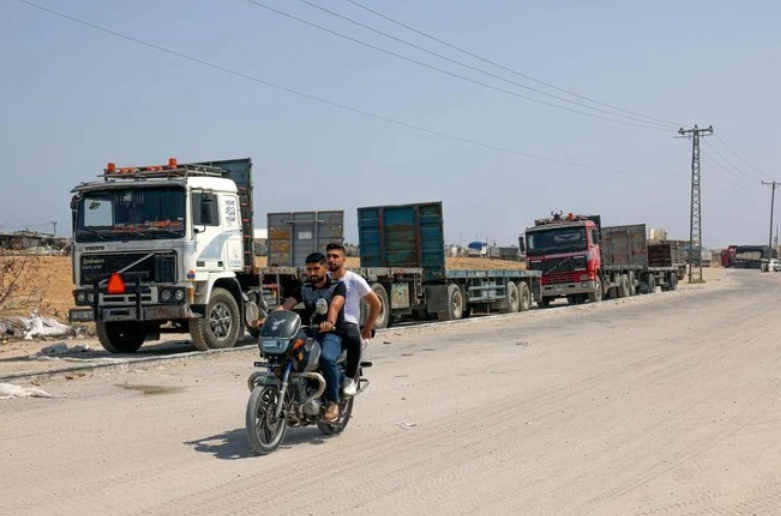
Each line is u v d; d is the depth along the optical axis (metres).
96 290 15.29
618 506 5.84
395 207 24.84
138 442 7.98
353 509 5.79
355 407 9.82
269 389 7.44
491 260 83.31
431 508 5.81
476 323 23.42
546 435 8.17
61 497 6.10
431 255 24.41
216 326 15.86
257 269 17.14
